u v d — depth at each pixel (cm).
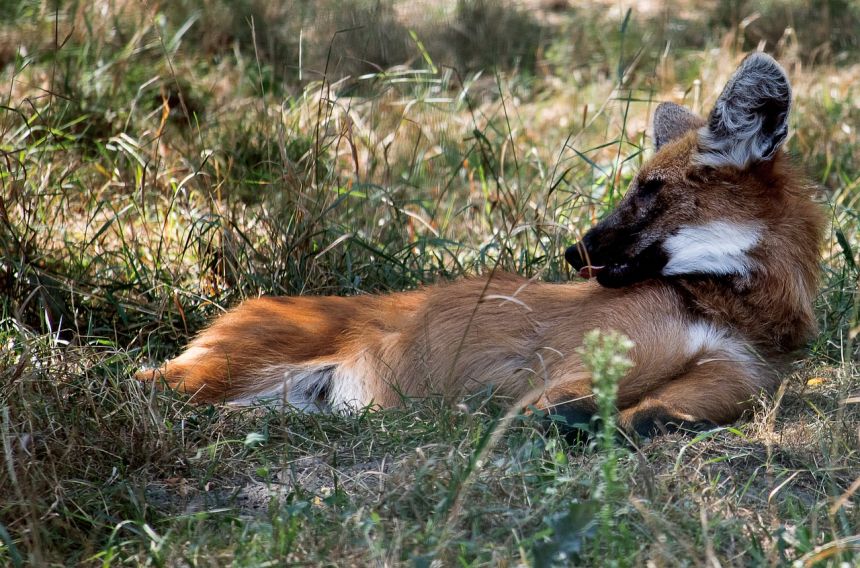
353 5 1841
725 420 682
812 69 1770
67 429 604
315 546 489
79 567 492
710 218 711
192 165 1098
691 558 462
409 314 773
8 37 1491
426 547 473
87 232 1048
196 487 586
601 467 546
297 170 1012
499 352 735
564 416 633
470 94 1684
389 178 1121
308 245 936
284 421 645
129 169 1181
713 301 705
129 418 636
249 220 1048
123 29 1529
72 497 547
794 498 545
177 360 791
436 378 743
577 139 1408
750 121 702
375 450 632
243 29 1694
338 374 770
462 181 1283
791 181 739
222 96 1448
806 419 668
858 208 1195
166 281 920
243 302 830
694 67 1698
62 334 856
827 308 872
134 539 514
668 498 528
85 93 1305
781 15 1959
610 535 450
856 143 1386
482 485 535
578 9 2194
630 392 685
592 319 706
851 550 461
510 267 962
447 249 974
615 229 731
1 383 651
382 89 1459
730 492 542
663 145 828
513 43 1919
